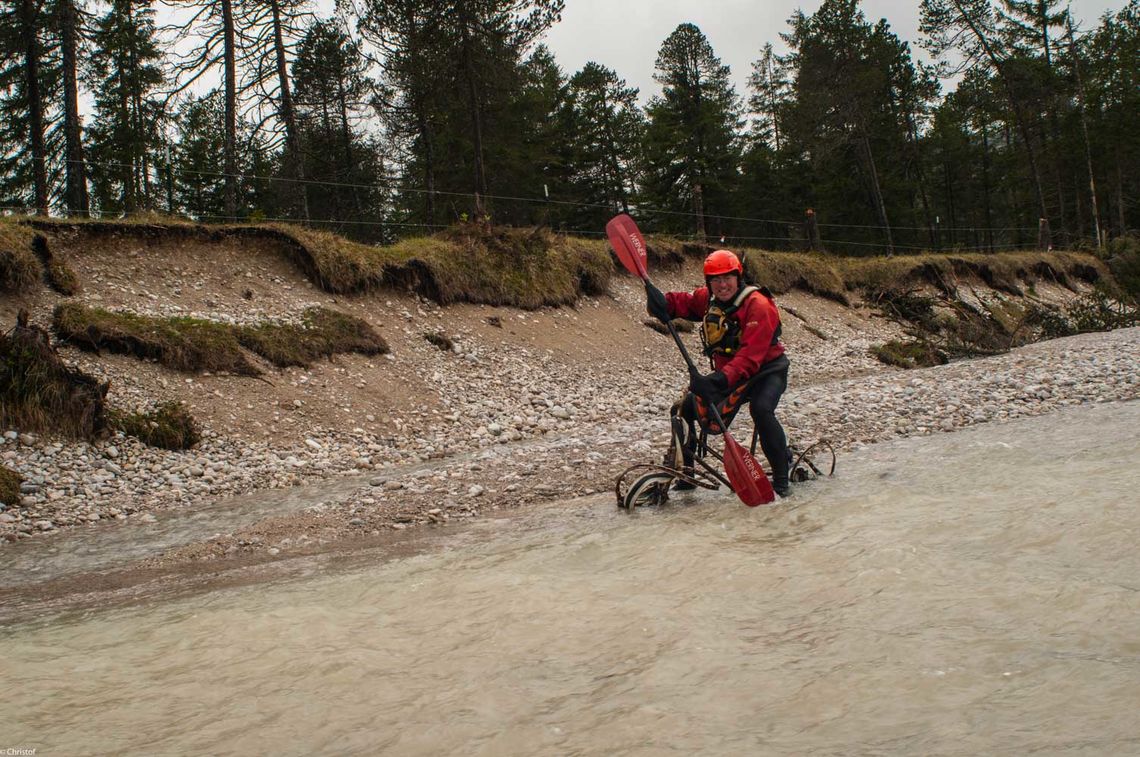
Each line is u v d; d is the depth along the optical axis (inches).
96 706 82.5
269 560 177.2
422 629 101.1
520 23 785.6
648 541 144.9
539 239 603.8
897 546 119.0
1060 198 1690.5
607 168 1673.2
